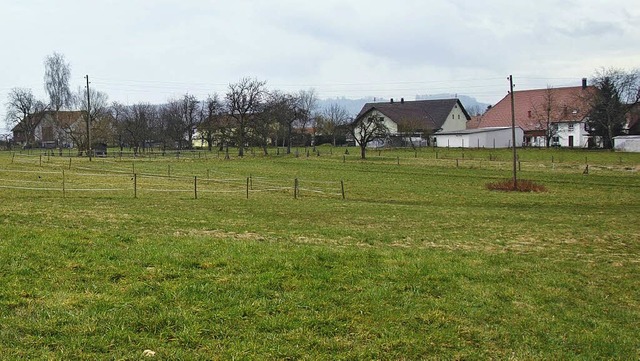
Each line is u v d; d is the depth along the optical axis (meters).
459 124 139.25
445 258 15.68
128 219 20.34
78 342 8.08
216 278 11.35
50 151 92.50
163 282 10.87
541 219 27.59
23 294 9.76
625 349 9.60
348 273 12.45
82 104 113.81
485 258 16.33
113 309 9.34
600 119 105.75
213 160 79.75
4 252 12.10
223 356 8.02
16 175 42.81
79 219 19.33
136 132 110.44
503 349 9.24
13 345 7.88
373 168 65.31
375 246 17.77
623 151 92.62
